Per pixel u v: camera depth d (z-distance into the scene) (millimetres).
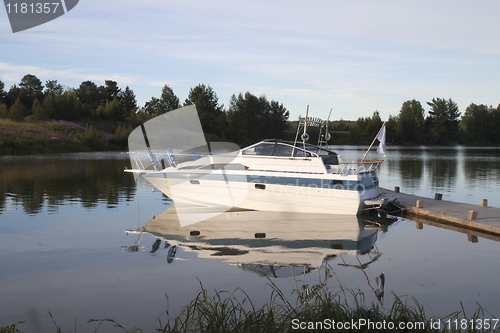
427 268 5598
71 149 39344
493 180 16734
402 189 14000
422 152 45844
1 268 5449
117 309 4176
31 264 5629
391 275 5285
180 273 5293
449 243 7043
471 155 38562
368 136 80688
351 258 6070
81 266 5555
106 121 59656
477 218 8477
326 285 4875
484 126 84688
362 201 9031
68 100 54969
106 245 6637
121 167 21094
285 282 4977
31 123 47031
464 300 4457
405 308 3695
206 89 61750
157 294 4570
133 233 7469
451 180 16812
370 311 3572
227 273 5312
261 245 6789
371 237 7465
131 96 98250
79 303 4332
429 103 86312
